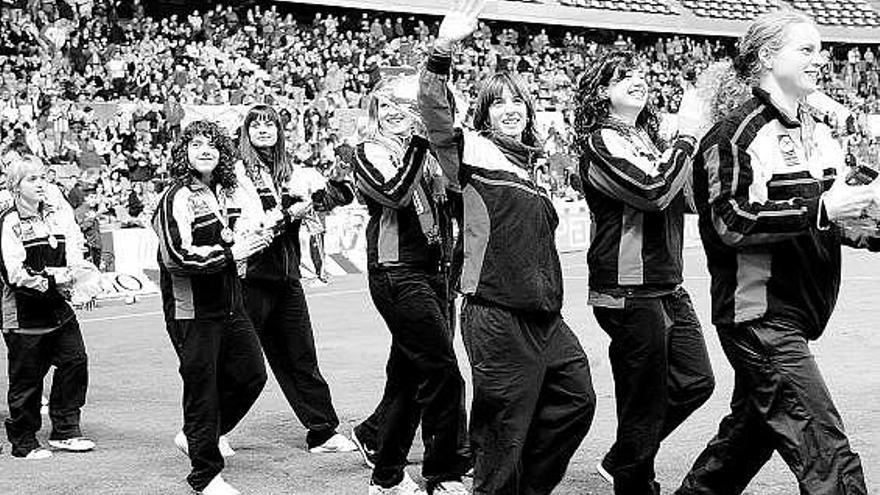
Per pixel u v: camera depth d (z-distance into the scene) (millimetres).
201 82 26547
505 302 4727
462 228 4941
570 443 4902
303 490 6281
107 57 25891
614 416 7980
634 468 5215
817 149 4480
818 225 4148
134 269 19109
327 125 27516
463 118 5418
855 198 4094
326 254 21969
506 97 4855
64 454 7375
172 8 31328
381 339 12539
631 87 5047
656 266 5062
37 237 7270
